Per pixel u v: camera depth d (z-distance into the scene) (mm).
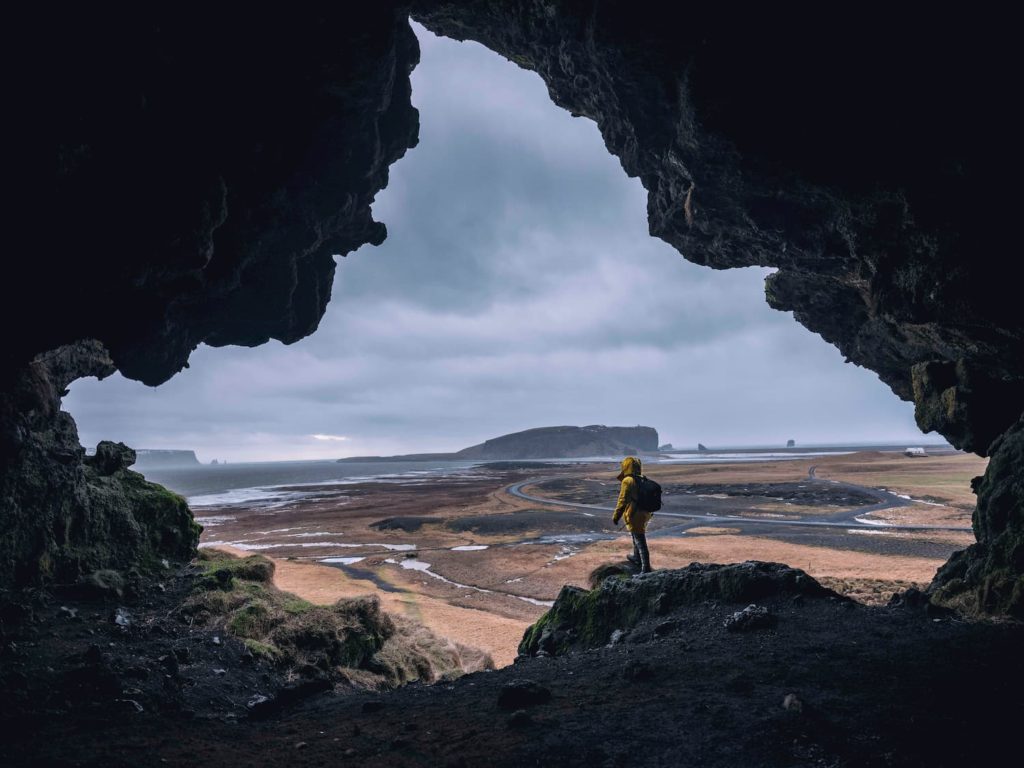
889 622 7043
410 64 14961
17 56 6250
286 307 15000
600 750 3932
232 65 9617
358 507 81312
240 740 4906
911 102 10305
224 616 9547
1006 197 10352
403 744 4414
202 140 9695
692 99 12102
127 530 11422
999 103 9492
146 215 8641
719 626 7367
